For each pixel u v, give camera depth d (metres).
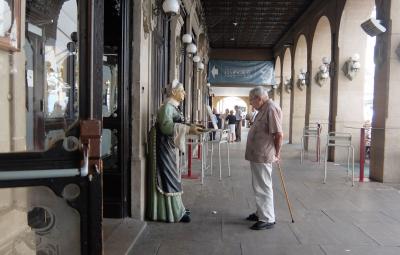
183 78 9.90
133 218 4.38
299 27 15.97
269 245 3.78
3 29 1.74
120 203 4.33
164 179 4.43
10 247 1.58
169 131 4.29
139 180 4.37
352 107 10.62
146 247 3.67
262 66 22.30
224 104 45.19
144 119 4.59
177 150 4.52
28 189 1.54
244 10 15.13
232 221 4.54
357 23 10.47
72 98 1.75
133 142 4.40
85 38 1.50
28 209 1.55
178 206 4.49
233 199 5.61
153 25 5.00
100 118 1.55
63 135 1.54
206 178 7.27
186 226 4.32
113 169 4.31
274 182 7.04
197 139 7.26
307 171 8.44
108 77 4.27
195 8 11.59
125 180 4.34
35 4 2.28
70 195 1.48
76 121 1.54
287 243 3.84
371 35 7.64
